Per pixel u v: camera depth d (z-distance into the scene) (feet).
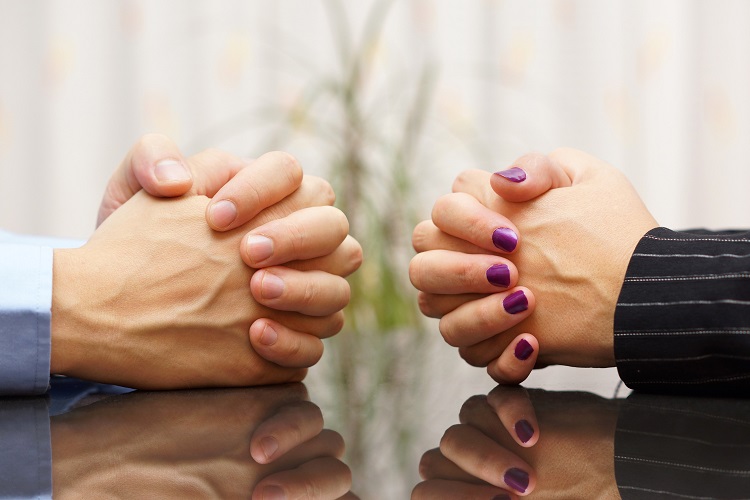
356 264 2.53
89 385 2.43
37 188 6.28
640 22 6.36
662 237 2.37
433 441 1.98
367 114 6.18
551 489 1.77
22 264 2.29
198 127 6.28
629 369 2.31
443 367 2.62
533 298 2.42
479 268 2.45
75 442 1.99
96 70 6.24
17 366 2.27
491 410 2.17
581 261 2.42
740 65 6.42
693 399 2.24
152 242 2.39
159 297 2.36
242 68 6.26
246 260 2.39
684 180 6.41
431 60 6.28
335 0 6.21
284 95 6.28
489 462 1.88
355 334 3.27
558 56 6.34
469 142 6.27
